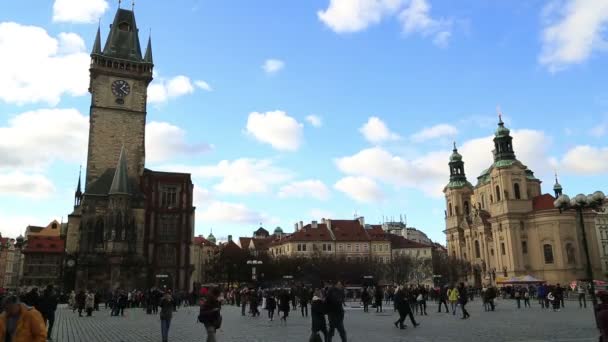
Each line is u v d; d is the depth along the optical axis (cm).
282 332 2841
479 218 13225
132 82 9800
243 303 4728
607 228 15088
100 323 3772
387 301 7225
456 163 15625
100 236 8612
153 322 3850
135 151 9519
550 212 11238
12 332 951
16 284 18350
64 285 8275
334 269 12156
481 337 2375
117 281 7962
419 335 2514
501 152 12406
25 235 18838
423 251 17150
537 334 2472
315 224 16538
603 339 1308
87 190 8869
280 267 12381
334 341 2295
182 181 9481
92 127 9344
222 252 13412
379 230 16900
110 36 10000
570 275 10856
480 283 13288
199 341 2441
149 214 9100
